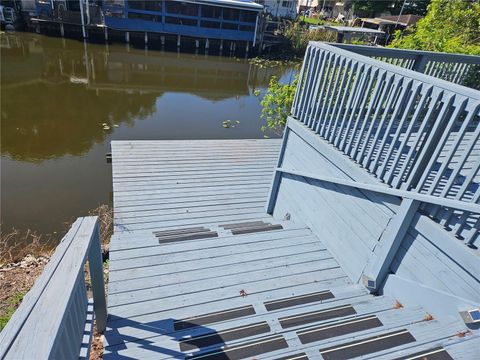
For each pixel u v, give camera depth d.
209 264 3.00
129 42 21.09
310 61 3.62
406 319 2.22
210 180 5.63
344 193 3.14
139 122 9.92
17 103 10.55
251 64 20.39
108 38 21.05
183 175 5.71
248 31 21.78
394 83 2.54
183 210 4.68
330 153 3.27
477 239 2.04
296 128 3.88
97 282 2.06
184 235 3.72
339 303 2.50
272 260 3.13
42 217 5.39
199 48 22.28
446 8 7.89
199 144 7.14
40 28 20.48
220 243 3.33
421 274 2.37
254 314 2.37
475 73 4.74
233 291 2.67
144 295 2.56
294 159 4.05
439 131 2.23
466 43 7.19
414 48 6.73
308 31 24.94
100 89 12.94
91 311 1.86
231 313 2.38
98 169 7.01
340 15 40.16
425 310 2.31
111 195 6.09
